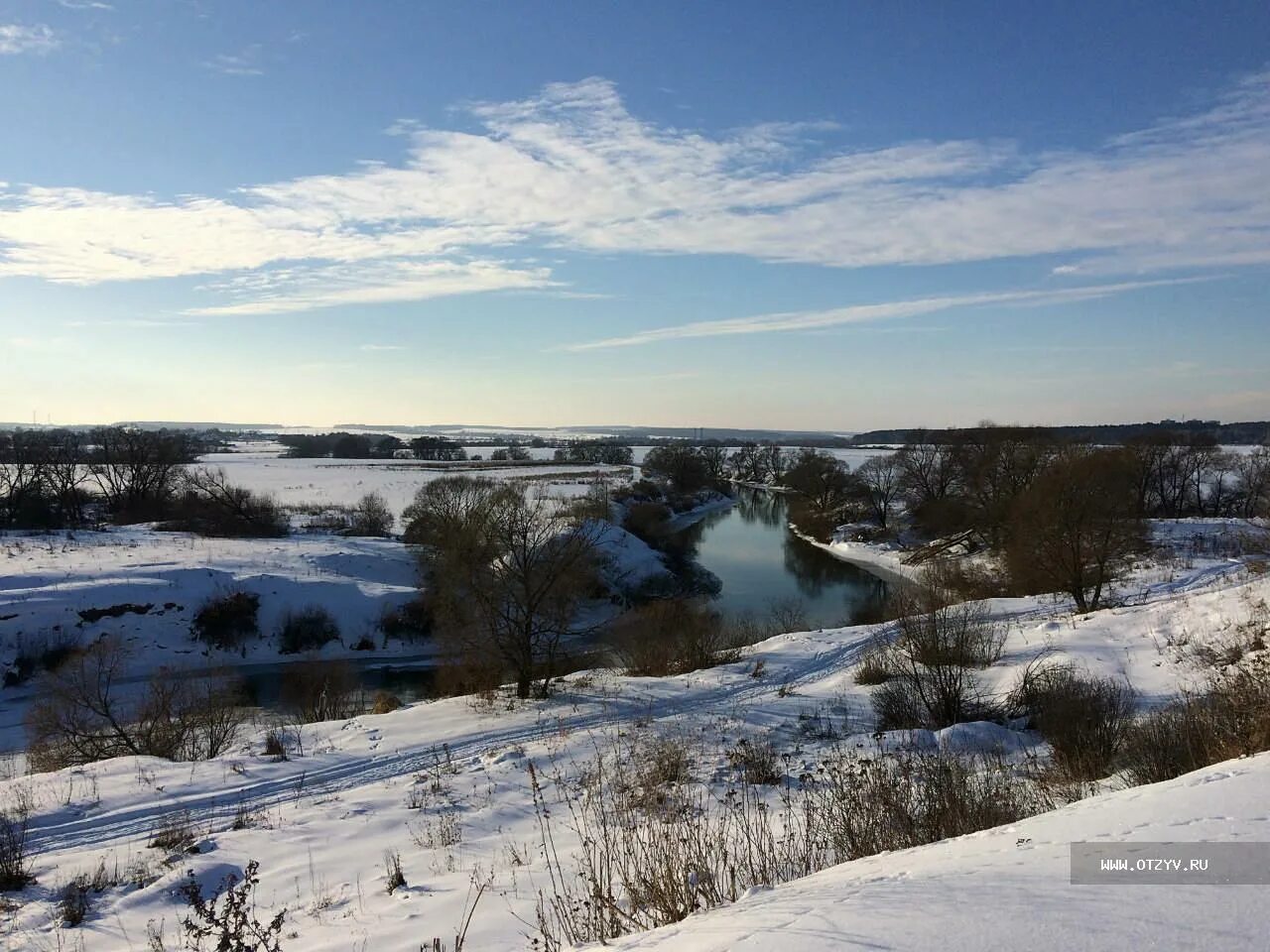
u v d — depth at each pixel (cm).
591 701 1981
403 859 941
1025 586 3512
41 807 1252
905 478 6844
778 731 1535
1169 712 988
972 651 1908
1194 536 4506
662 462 9581
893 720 1530
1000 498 5038
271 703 2816
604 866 716
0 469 6100
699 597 4231
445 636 2359
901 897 324
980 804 697
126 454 6594
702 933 347
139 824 1189
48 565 3697
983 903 295
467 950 564
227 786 1365
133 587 3394
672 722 1655
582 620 3553
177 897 859
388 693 2908
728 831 776
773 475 13012
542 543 2211
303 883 885
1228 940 232
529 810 1132
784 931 306
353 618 3641
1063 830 409
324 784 1381
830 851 654
